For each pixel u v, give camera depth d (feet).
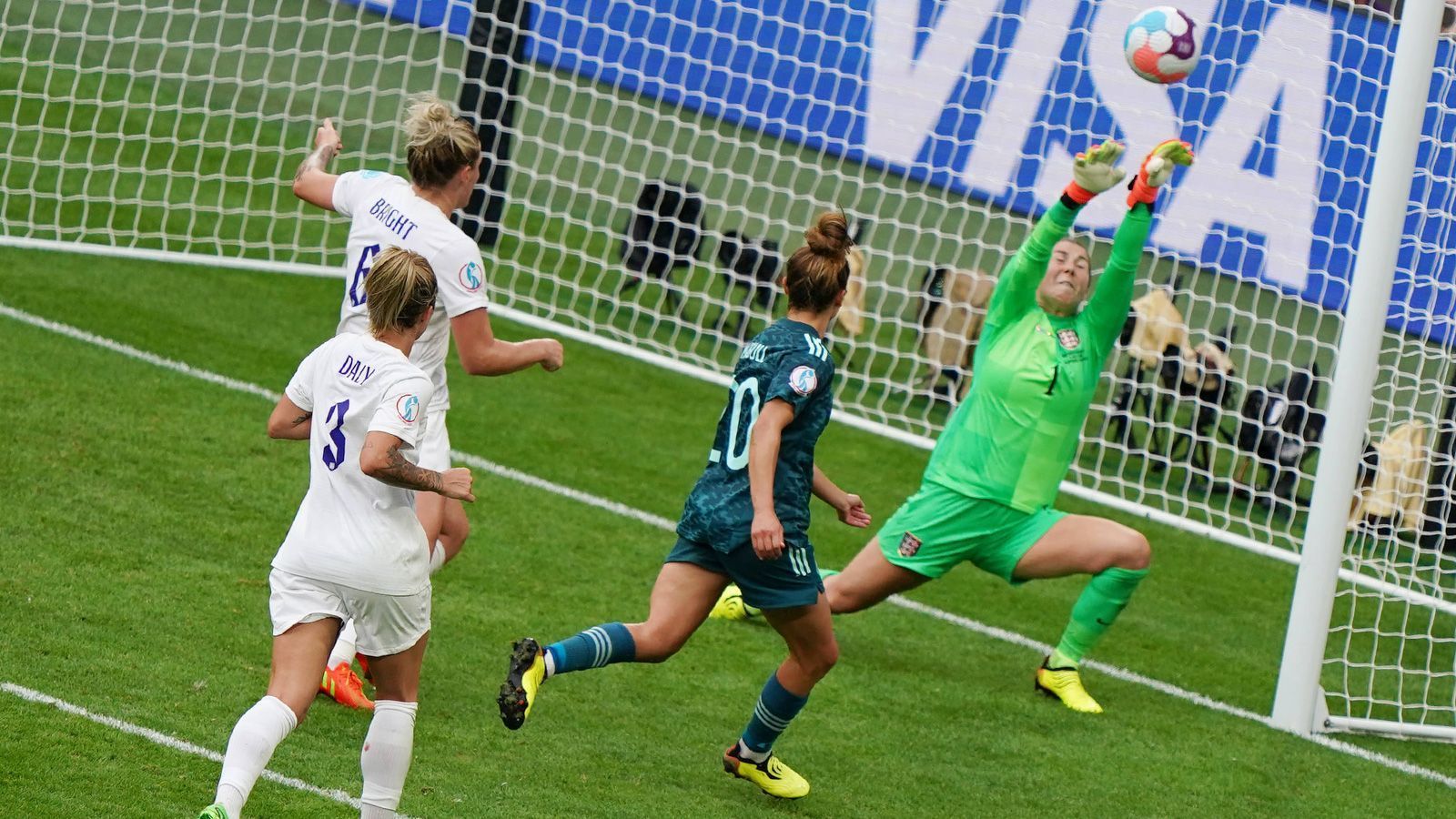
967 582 90.99
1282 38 112.57
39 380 90.17
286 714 44.93
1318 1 111.24
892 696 72.23
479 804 53.98
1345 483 74.28
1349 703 80.64
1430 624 88.69
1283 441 115.14
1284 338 132.26
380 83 164.76
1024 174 125.39
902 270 145.48
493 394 108.47
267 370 102.27
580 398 111.65
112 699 56.44
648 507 93.25
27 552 68.23
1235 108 114.42
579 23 136.98
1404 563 96.17
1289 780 68.90
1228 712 76.89
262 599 69.21
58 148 136.46
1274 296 131.75
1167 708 76.13
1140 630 87.97
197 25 167.12
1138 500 112.27
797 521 54.44
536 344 57.72
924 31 128.77
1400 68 72.08
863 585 74.23
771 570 53.83
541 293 132.77
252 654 63.31
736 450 54.65
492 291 129.70
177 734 54.75
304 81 161.48
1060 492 111.34
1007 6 125.49
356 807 51.96
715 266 122.42
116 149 138.72
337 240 134.41
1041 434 72.23
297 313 116.06
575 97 165.48
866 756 64.95
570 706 65.00
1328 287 112.37
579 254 128.06
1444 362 90.53
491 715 62.34
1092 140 122.11
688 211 138.21
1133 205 71.05
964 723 70.28
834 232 54.70
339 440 45.96
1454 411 100.83
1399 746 76.84
